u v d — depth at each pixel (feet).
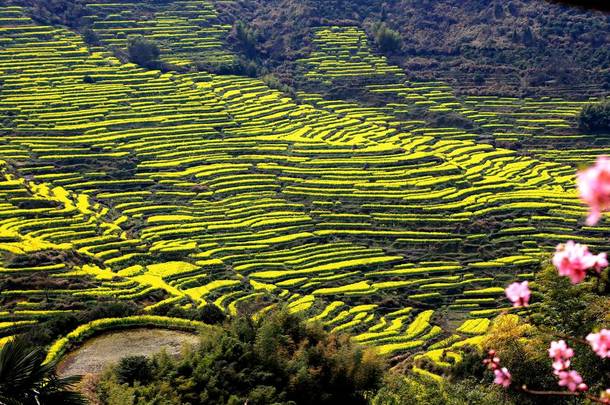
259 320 134.41
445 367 181.47
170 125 355.36
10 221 260.83
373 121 382.83
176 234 270.05
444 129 376.07
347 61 441.27
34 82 374.02
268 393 114.73
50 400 78.74
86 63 399.65
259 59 447.01
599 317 117.80
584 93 404.98
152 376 114.93
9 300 201.36
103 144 329.52
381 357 145.79
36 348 80.02
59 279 217.56
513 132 373.40
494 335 132.57
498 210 295.89
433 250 271.49
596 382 113.09
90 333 149.48
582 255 25.30
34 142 322.96
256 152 338.54
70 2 452.35
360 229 282.77
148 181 306.55
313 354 126.41
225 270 250.16
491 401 125.49
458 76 426.92
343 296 237.25
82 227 263.29
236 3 495.82
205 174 315.37
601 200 20.20
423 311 232.32
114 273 237.45
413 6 486.38
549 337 124.47
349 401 125.80
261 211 291.58
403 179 320.70
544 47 437.99
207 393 112.98
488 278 252.21
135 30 443.32
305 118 378.73
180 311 165.48
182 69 412.77
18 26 419.95
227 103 382.83
